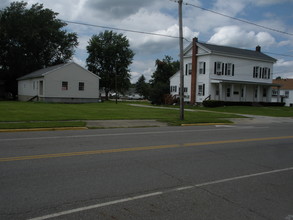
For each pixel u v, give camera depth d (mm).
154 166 6449
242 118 22203
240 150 8836
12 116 15539
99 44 55688
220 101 32469
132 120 17078
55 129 12734
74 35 51250
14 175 5445
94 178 5410
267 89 39875
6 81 47562
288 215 4031
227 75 35500
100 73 56031
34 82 37031
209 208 4188
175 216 3869
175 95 38844
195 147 9070
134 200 4387
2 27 42000
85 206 4102
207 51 34000
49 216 3742
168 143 9688
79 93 35812
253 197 4715
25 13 44125
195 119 18922
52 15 46688
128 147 8680
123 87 57719
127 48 57438
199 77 35500
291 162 7359
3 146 8312
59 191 4660
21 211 3865
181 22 18047
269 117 24188
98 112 20531
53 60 51281
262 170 6477
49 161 6598
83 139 10031
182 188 5027
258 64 38781
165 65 58312
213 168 6488
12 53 43938
